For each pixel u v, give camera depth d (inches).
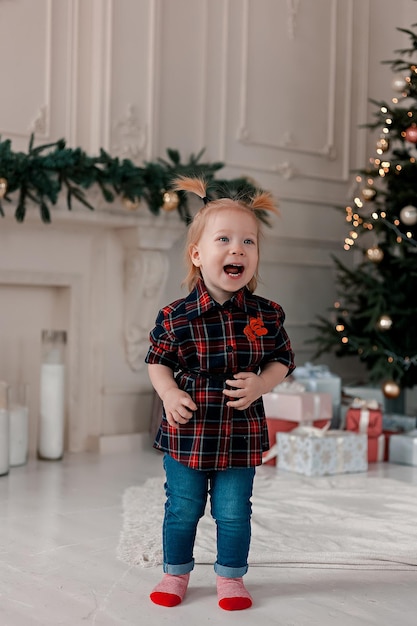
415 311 187.8
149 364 86.1
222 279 83.9
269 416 166.4
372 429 168.6
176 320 84.2
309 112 215.9
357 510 125.3
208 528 113.7
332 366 222.7
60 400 164.7
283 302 212.5
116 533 111.2
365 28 227.6
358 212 223.3
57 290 177.9
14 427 156.7
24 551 102.4
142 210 172.2
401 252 191.6
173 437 83.8
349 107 224.2
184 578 86.8
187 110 190.5
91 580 92.1
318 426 167.2
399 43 232.8
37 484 141.7
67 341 175.0
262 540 108.4
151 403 185.0
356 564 99.9
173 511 85.6
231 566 85.0
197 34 192.1
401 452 167.6
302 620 81.6
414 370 195.9
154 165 171.6
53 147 169.9
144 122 181.5
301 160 214.4
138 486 140.6
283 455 156.9
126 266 180.1
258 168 203.5
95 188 164.1
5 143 150.9
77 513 122.0
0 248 164.1
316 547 105.6
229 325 84.2
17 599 85.7
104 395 178.1
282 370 86.9
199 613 82.8
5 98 164.9
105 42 175.3
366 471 158.4
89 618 80.7
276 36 207.5
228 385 83.0
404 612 84.7
